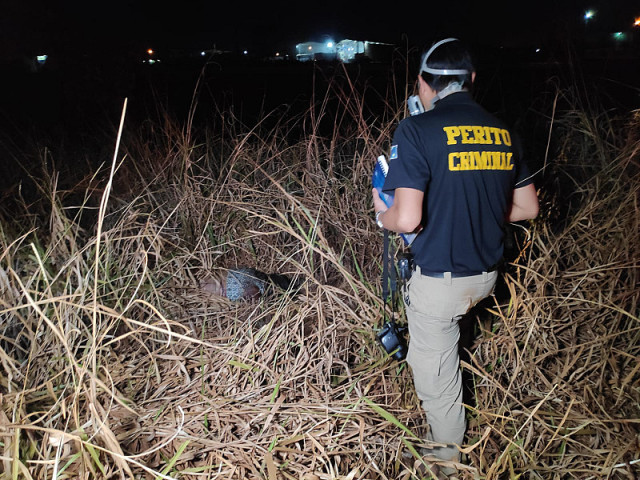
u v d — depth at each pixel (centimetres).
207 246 403
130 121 606
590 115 502
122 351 302
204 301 359
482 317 318
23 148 613
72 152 600
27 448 214
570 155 482
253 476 225
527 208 248
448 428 252
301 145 497
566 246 362
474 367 301
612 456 248
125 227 372
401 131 223
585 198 415
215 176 490
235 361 282
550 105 568
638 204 355
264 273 379
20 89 815
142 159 490
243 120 786
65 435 195
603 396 277
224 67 1248
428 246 230
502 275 313
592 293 325
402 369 289
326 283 362
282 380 274
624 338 312
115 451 202
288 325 305
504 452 236
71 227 341
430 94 239
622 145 447
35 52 802
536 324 294
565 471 244
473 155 220
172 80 901
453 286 231
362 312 309
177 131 485
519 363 283
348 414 253
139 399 270
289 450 233
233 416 255
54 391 255
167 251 389
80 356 287
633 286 311
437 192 222
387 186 223
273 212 430
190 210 423
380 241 385
